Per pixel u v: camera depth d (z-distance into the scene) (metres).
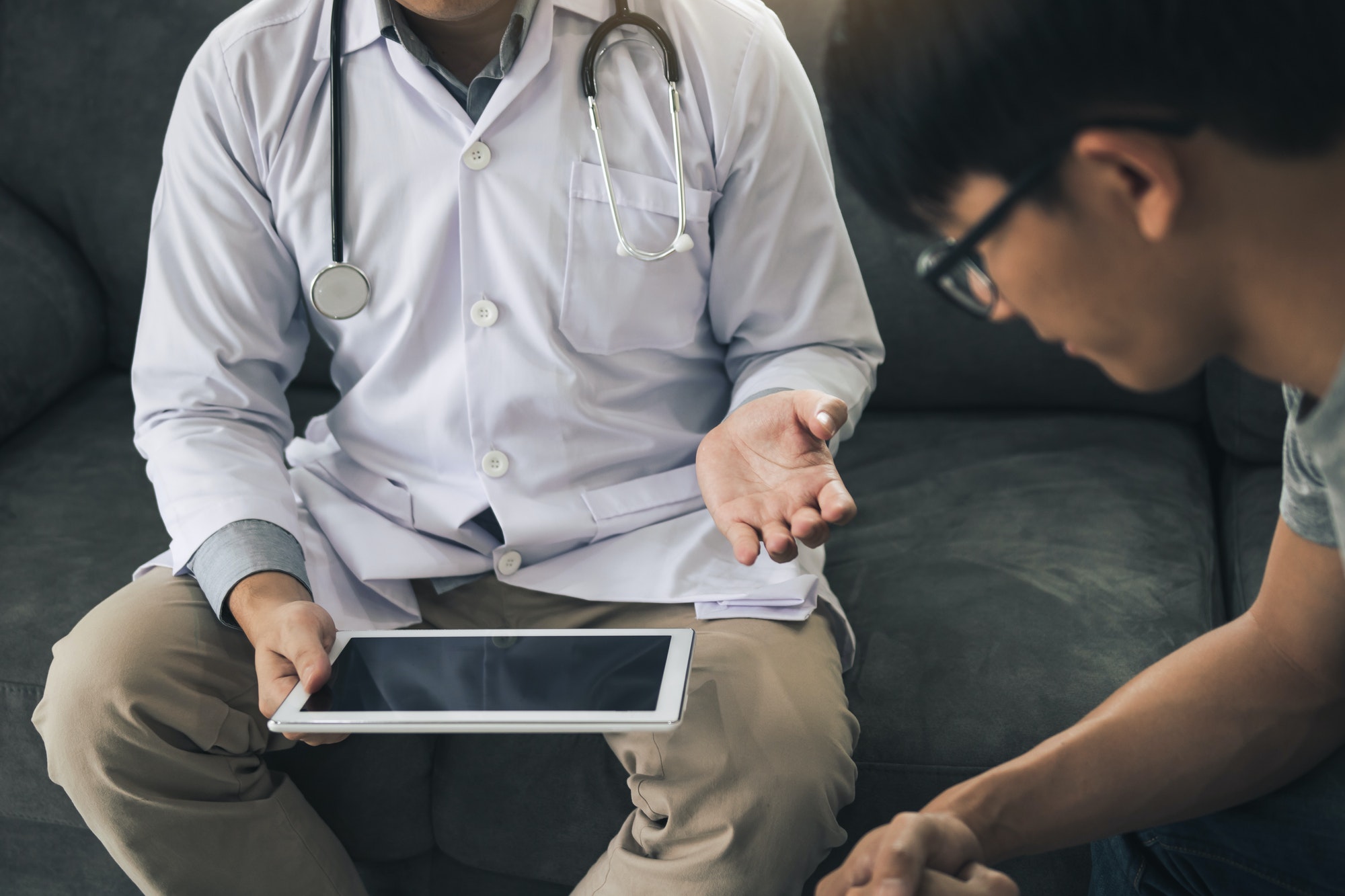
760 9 1.14
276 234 1.12
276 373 1.21
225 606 1.02
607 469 1.14
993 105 0.51
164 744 0.97
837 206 1.15
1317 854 0.76
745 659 0.99
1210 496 1.41
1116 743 0.76
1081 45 0.49
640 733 0.95
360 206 1.08
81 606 1.21
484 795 1.11
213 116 1.09
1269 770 0.77
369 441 1.17
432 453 1.14
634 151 1.07
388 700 0.88
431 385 1.12
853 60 0.56
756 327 1.16
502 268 1.07
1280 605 0.77
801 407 0.99
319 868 1.05
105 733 0.96
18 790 1.17
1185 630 1.11
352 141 1.07
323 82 1.08
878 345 1.17
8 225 1.61
